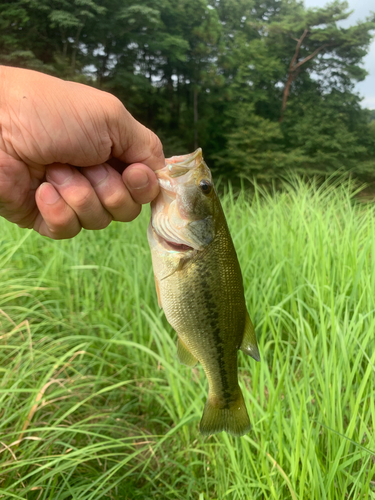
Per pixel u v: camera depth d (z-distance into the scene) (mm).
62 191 189
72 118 177
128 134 194
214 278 218
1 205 196
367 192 2146
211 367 224
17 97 174
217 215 219
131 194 203
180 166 211
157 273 215
